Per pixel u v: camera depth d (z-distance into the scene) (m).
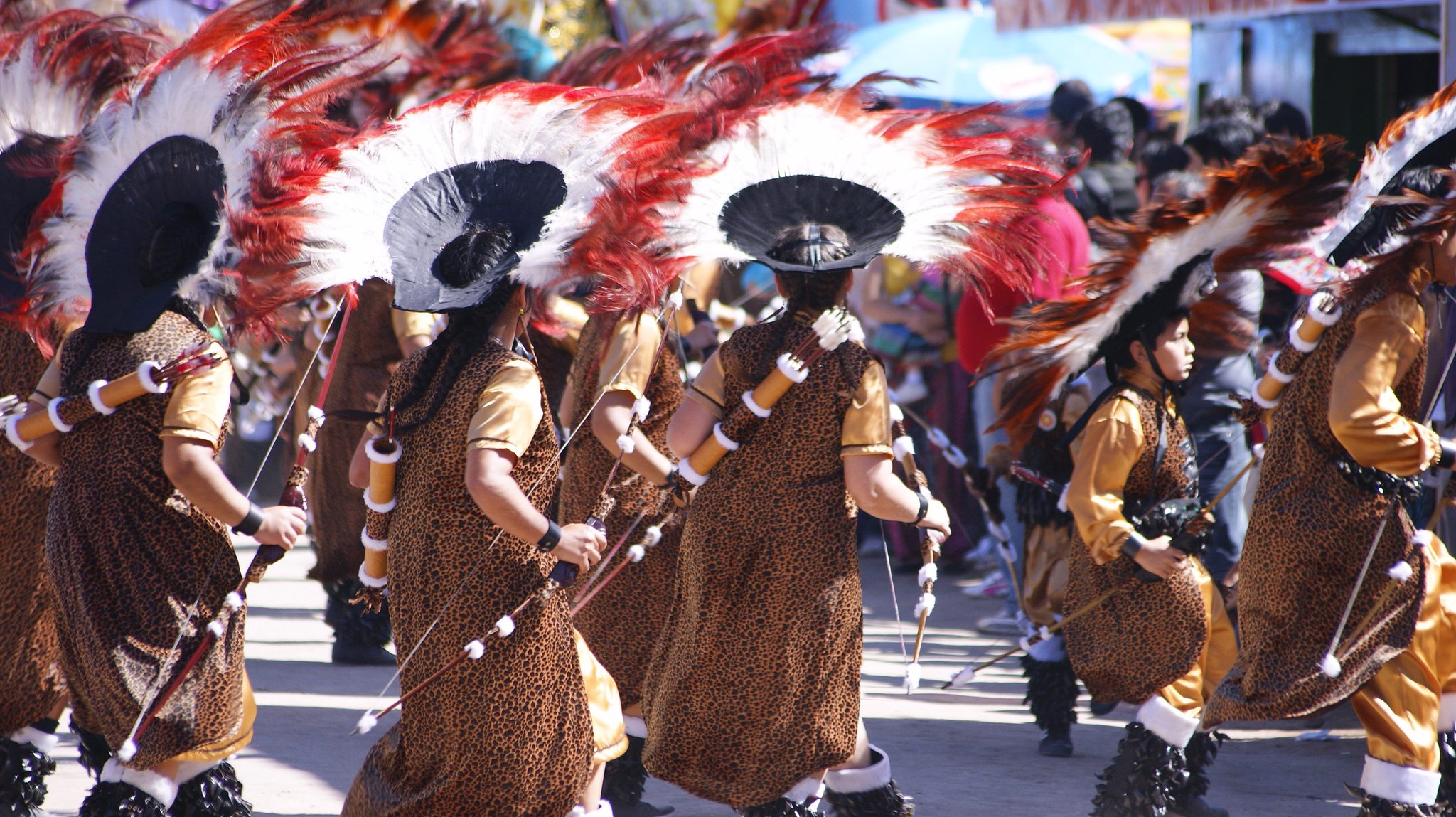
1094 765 19.47
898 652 26.03
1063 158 16.30
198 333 14.16
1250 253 15.60
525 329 13.46
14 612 15.50
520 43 21.66
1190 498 15.81
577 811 13.66
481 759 12.67
